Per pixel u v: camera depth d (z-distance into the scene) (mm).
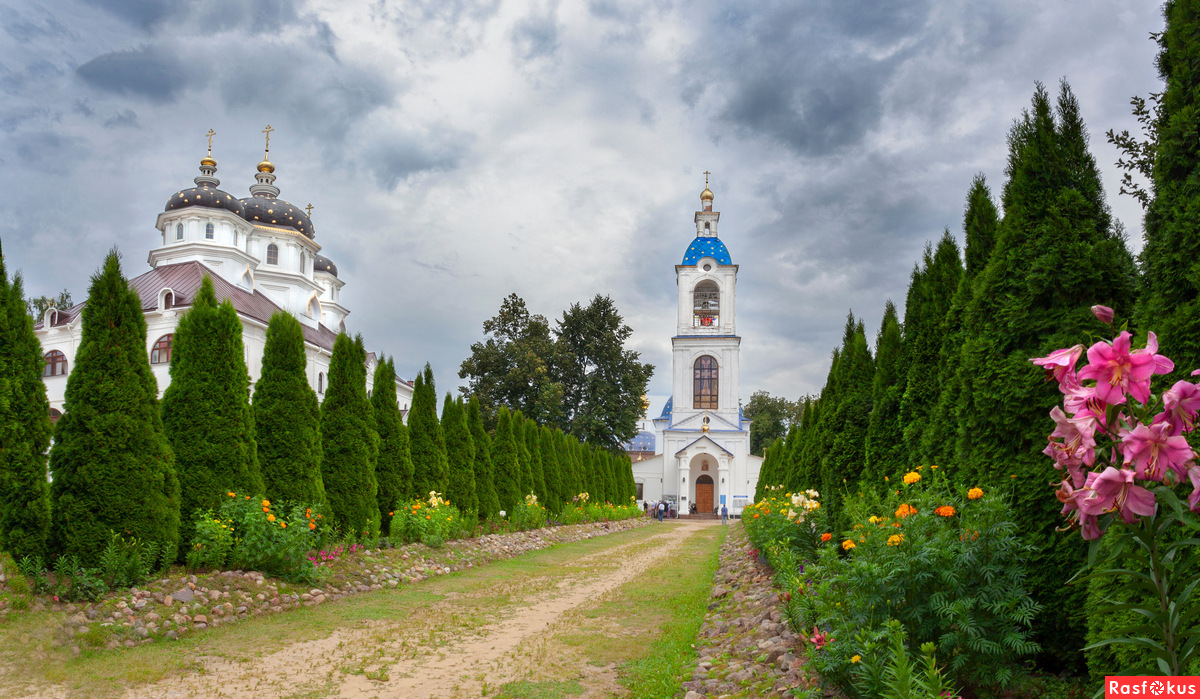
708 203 56594
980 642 4160
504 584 12070
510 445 24812
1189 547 2883
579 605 9969
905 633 4246
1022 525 5090
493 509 22000
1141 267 5062
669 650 7070
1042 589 4879
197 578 8781
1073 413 2463
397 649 7254
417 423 18562
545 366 45031
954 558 4453
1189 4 4805
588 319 48938
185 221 41562
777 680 5367
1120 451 2350
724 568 14539
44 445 8172
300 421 12328
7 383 7812
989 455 5695
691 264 54125
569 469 31500
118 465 8586
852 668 4434
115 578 7934
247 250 45469
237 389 10773
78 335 33031
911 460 8336
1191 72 4719
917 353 8977
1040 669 5027
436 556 14391
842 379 13625
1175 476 2270
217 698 5555
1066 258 5723
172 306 31375
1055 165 6234
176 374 10672
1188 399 2232
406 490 16375
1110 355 2305
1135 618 3488
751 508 18688
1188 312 4141
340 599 10031
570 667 6582
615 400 47688
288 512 11719
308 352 35688
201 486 10109
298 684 5980
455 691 5852
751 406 79000
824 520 10656
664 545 21781
